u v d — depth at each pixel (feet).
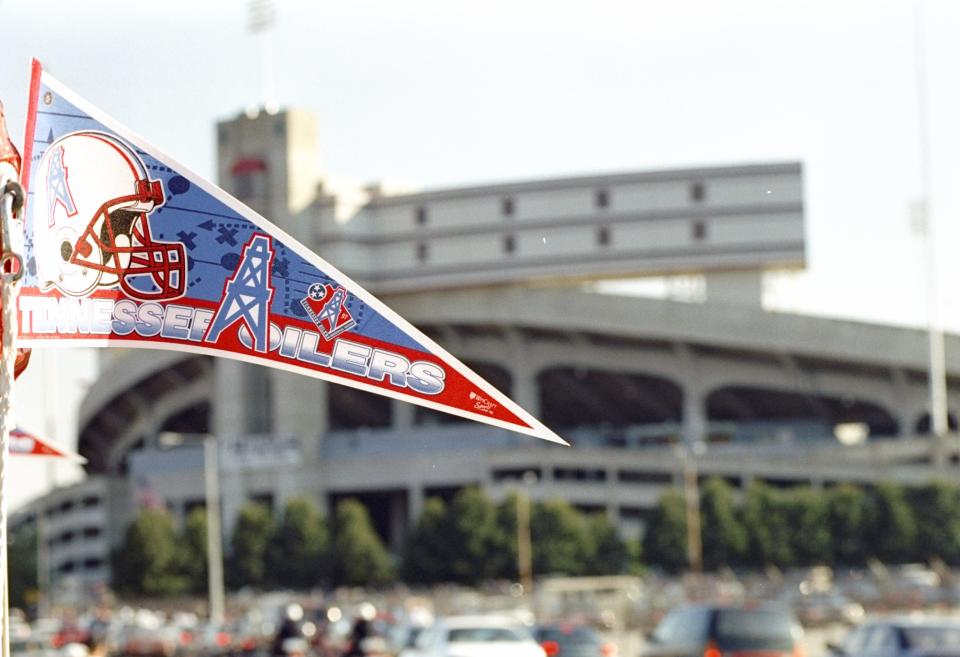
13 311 22.74
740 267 643.45
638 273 653.30
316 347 25.79
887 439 620.08
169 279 25.70
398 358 25.59
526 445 648.38
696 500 552.00
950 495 551.59
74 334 25.13
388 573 580.71
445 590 513.45
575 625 149.69
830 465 625.00
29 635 234.17
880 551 545.44
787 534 546.67
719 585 363.35
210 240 25.84
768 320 646.74
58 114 25.21
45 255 24.90
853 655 114.11
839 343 643.86
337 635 237.04
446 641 122.01
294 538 586.04
